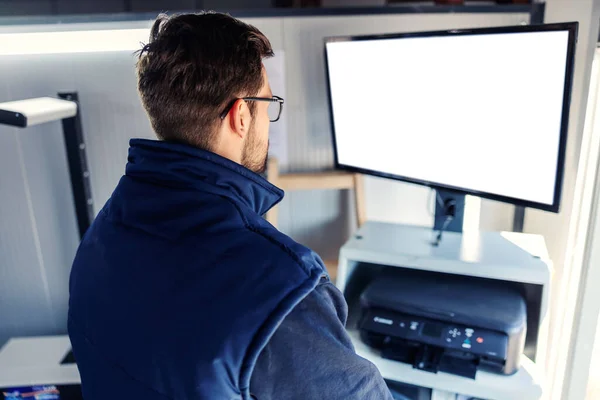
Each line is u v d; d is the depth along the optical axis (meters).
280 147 1.42
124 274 0.55
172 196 0.54
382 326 0.99
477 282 1.07
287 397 0.51
